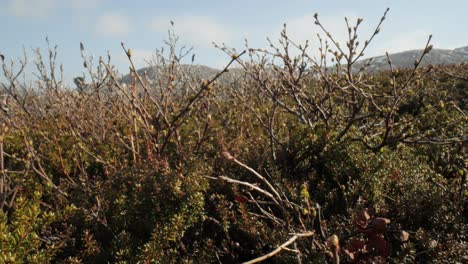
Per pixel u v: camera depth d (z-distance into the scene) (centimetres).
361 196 233
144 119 310
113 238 217
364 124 398
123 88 326
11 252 164
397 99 294
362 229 170
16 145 339
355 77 411
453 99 637
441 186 230
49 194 265
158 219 221
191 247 225
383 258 168
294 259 182
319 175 288
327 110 400
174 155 316
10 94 479
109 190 241
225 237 235
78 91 485
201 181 228
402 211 225
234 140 328
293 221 220
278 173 262
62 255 211
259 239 208
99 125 408
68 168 302
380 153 280
